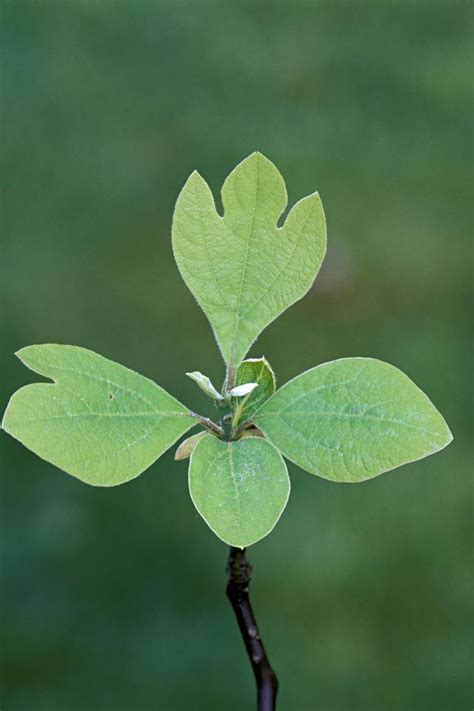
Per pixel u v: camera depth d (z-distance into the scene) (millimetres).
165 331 2074
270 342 2051
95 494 1798
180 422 668
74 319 2098
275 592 1649
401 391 665
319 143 2580
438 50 2947
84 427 655
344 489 1795
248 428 679
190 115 2664
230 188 688
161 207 2389
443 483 1804
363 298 2150
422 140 2613
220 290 689
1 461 1834
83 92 2723
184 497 1794
